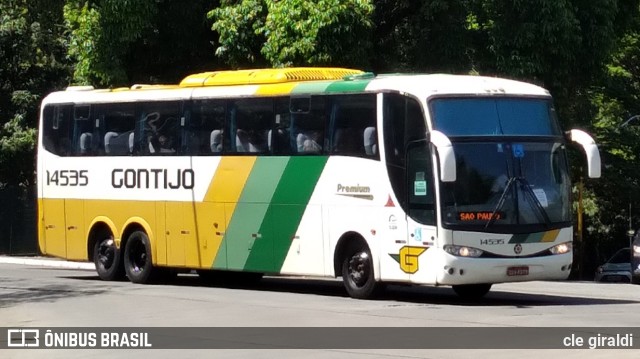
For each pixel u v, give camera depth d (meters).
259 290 23.17
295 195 21.41
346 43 28.22
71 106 26.23
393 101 19.70
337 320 16.80
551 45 29.81
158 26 31.56
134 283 24.78
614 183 46.62
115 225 25.16
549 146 19.77
